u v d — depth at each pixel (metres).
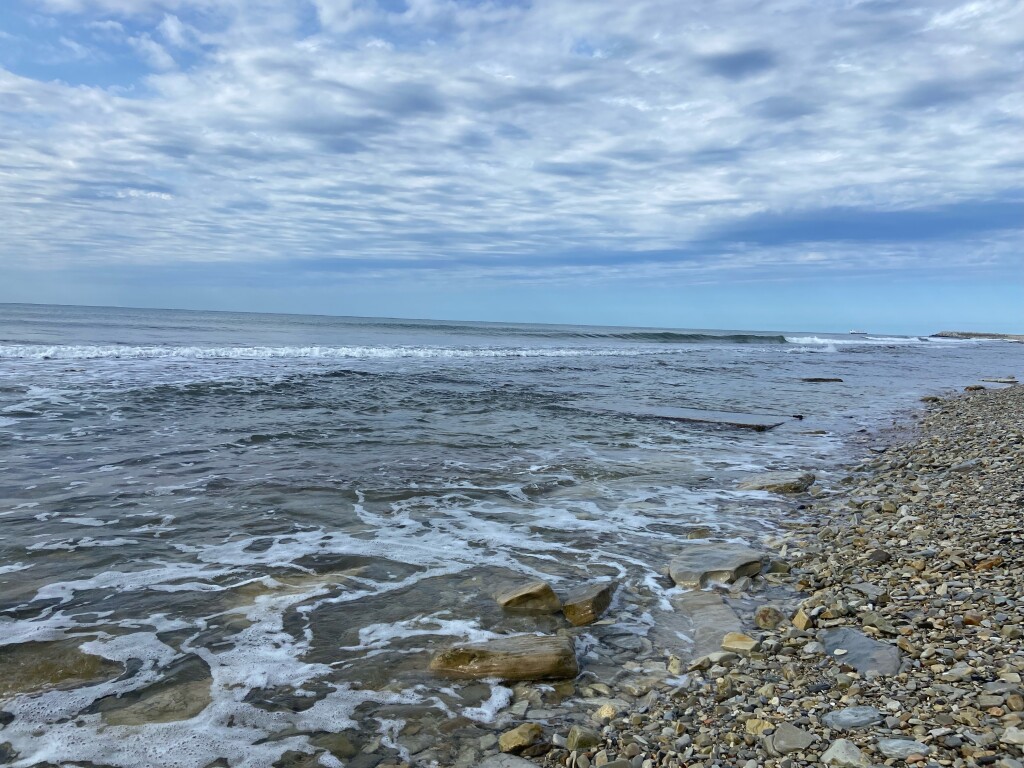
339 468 9.48
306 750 3.36
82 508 7.15
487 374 24.28
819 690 3.69
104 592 5.14
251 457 9.91
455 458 10.51
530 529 7.20
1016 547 5.49
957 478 8.65
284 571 5.73
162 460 9.44
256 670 4.12
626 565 6.21
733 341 71.81
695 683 4.00
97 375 17.33
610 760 3.23
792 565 6.16
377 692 3.94
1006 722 3.01
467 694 3.95
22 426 11.16
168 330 41.25
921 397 21.52
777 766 3.00
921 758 2.85
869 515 7.56
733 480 9.70
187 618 4.79
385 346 36.50
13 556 5.75
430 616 4.98
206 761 3.23
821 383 25.78
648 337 67.56
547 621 4.99
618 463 10.62
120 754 3.24
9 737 3.33
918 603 4.76
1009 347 83.44
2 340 26.98
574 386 21.56
